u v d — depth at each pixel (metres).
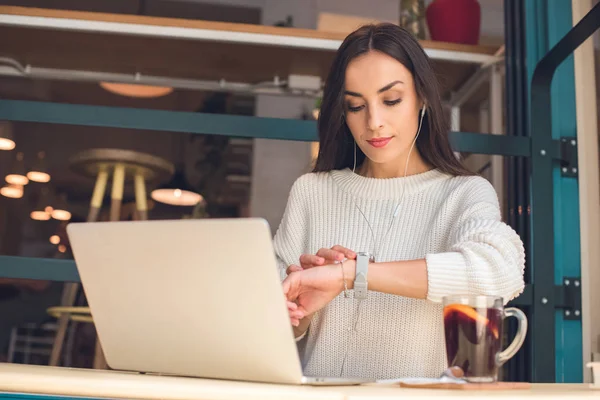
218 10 4.00
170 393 0.80
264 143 4.37
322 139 1.74
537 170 2.05
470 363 0.99
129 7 3.75
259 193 4.34
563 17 2.30
